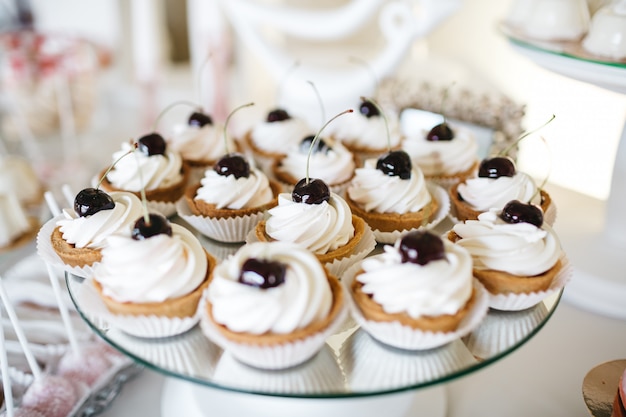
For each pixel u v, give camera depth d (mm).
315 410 405
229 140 619
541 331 496
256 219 501
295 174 570
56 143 879
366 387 364
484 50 1021
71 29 1122
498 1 980
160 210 536
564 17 519
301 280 371
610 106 838
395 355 391
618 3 478
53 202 475
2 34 909
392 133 626
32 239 594
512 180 501
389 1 1061
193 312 400
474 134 647
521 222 428
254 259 373
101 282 396
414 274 378
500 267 416
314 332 364
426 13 688
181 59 1187
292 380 370
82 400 433
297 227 449
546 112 936
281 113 638
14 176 663
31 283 519
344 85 741
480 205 501
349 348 398
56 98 845
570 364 467
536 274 418
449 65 1027
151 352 388
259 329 360
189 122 617
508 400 439
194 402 426
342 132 634
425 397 433
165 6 1124
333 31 723
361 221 486
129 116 1026
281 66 771
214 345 396
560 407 433
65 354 465
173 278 392
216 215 501
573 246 546
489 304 423
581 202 617
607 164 858
